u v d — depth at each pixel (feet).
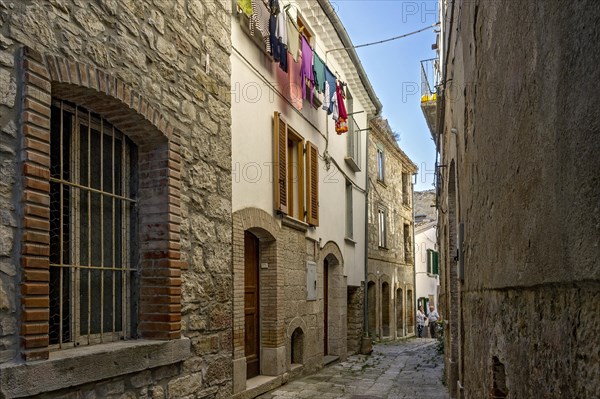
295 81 32.58
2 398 10.47
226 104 21.94
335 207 41.88
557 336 6.11
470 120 15.81
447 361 30.07
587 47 4.68
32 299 11.36
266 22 26.14
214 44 21.13
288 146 33.06
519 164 8.03
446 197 30.37
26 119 11.55
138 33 15.94
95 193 14.98
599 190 4.47
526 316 7.89
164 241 16.40
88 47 13.73
